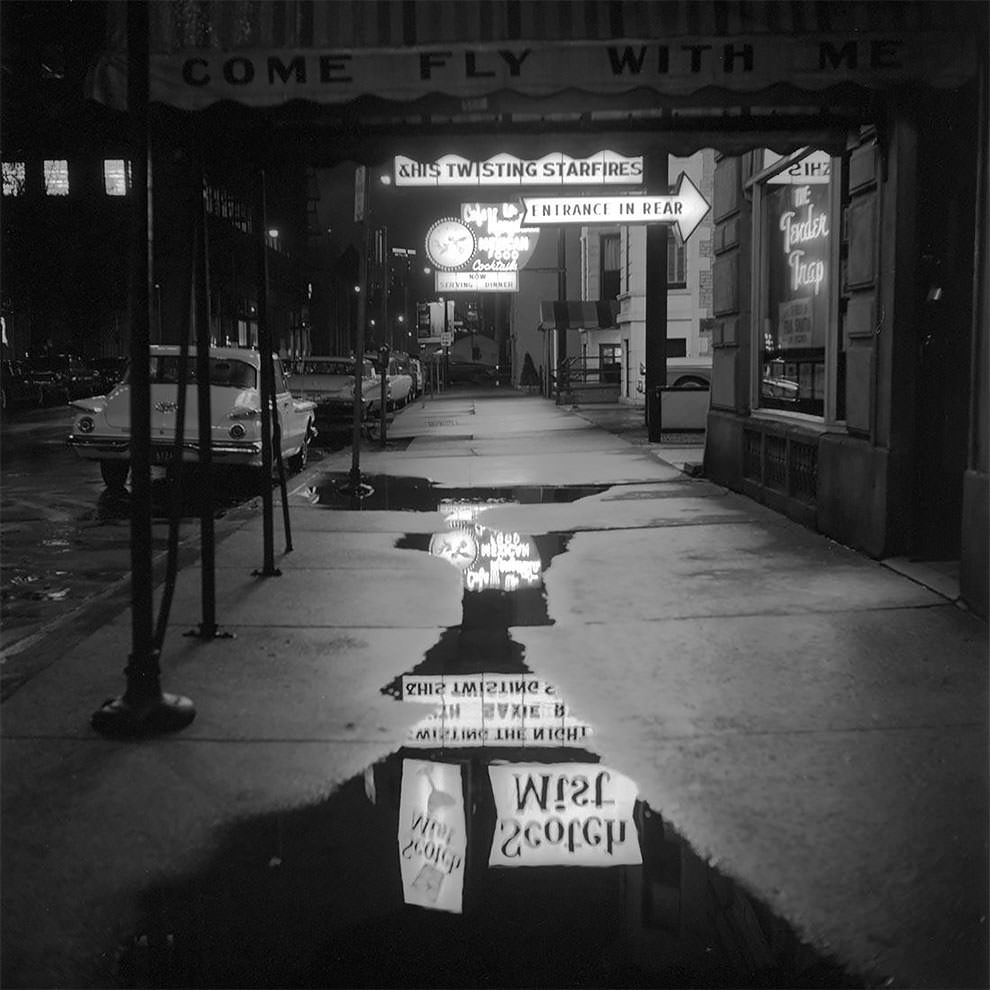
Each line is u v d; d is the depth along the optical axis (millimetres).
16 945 3115
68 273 54000
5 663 5797
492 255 28094
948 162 7711
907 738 4613
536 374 66875
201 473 6207
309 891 3412
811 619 6504
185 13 6301
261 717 4941
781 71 6426
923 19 6352
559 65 6402
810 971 2951
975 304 6512
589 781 4227
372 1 6273
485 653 5938
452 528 10305
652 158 14719
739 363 12312
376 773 4316
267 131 7855
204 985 2922
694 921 3201
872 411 8242
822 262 9828
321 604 7078
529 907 3307
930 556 7992
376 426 27516
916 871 3482
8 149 52938
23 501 13047
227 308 59312
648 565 8250
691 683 5379
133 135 4500
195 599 7254
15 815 3943
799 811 3934
